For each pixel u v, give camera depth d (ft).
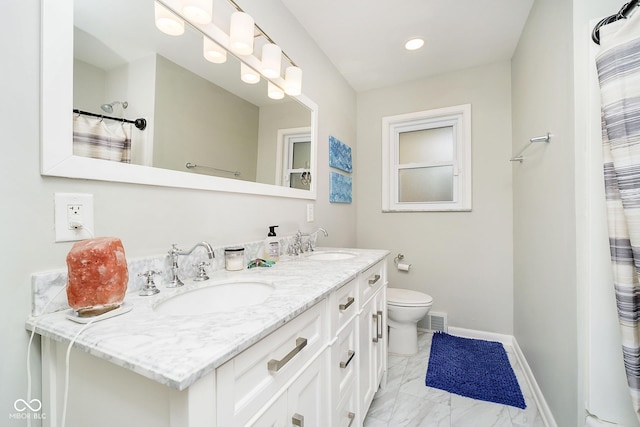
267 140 4.67
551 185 4.31
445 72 7.84
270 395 1.96
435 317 7.82
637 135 2.33
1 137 1.88
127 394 1.59
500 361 6.23
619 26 2.58
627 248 2.57
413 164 8.49
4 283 1.90
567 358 3.68
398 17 5.59
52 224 2.12
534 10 5.13
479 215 7.49
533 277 5.33
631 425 2.89
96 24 2.41
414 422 4.49
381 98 8.71
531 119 5.38
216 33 3.61
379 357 5.12
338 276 3.22
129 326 1.79
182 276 3.09
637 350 2.53
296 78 4.94
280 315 1.99
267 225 4.66
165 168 3.01
